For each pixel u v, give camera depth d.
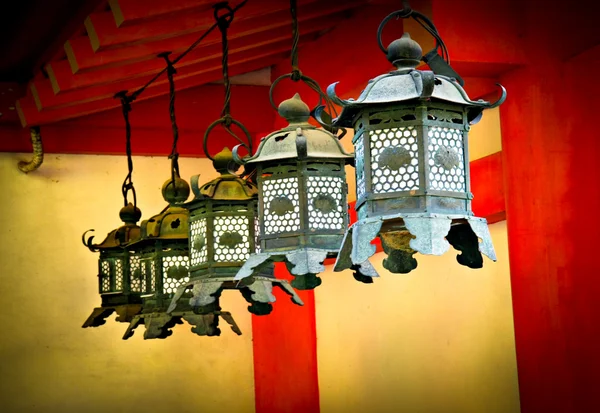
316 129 4.13
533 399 5.00
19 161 7.46
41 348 7.36
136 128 7.51
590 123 4.96
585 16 4.98
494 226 5.70
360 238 3.32
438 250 3.23
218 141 7.67
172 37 5.97
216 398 7.65
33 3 6.27
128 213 6.13
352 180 6.97
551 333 4.95
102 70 6.32
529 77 5.11
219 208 4.62
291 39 6.91
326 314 7.34
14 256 7.40
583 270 4.89
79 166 7.59
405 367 6.43
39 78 6.84
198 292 4.53
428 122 3.38
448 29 5.03
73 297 7.46
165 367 7.60
